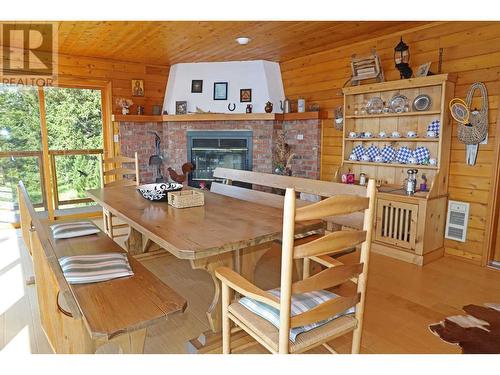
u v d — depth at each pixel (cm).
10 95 460
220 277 170
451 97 335
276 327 148
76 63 491
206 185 553
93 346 153
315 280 138
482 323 236
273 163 522
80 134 519
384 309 254
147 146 561
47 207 503
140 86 545
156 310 158
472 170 337
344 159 429
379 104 397
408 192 351
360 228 245
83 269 190
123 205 254
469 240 344
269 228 192
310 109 489
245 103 528
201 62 536
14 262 343
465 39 330
